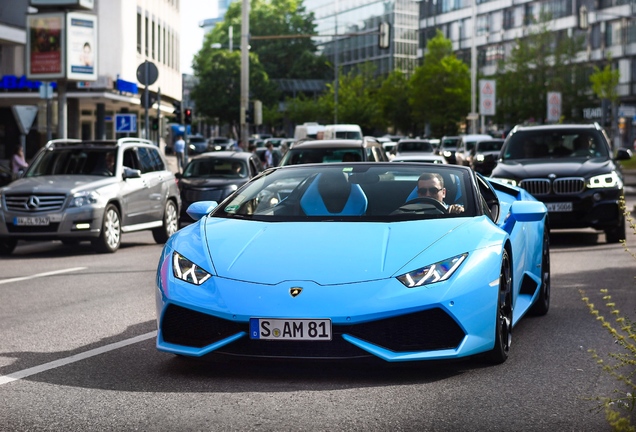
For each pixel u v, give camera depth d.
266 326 5.93
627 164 58.84
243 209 7.20
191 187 21.89
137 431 5.02
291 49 137.38
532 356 6.95
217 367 6.59
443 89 82.81
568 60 70.31
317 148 17.91
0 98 42.44
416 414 5.31
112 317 9.05
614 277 11.72
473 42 68.06
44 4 26.17
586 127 17.70
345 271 6.08
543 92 69.88
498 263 6.42
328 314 5.87
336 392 5.83
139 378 6.31
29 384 6.19
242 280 6.11
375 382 6.10
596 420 5.18
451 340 6.08
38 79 26.12
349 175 7.45
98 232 16.31
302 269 6.12
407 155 41.00
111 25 46.41
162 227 18.89
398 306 5.89
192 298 6.11
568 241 16.81
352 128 42.69
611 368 5.22
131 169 17.36
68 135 44.19
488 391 5.85
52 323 8.77
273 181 7.54
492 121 74.06
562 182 16.06
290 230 6.64
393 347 5.98
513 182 16.20
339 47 137.88
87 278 12.49
